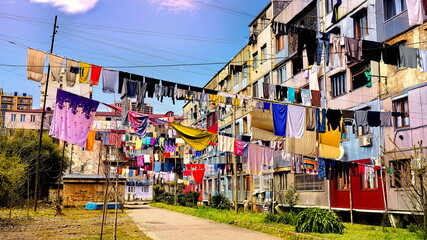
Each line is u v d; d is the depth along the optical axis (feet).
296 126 52.65
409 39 59.00
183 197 151.53
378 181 62.03
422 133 55.57
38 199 137.18
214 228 61.82
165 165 109.91
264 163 67.10
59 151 149.89
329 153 61.26
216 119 142.00
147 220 78.74
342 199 70.95
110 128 72.08
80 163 167.84
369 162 65.05
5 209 101.76
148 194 231.71
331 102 76.69
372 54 45.50
